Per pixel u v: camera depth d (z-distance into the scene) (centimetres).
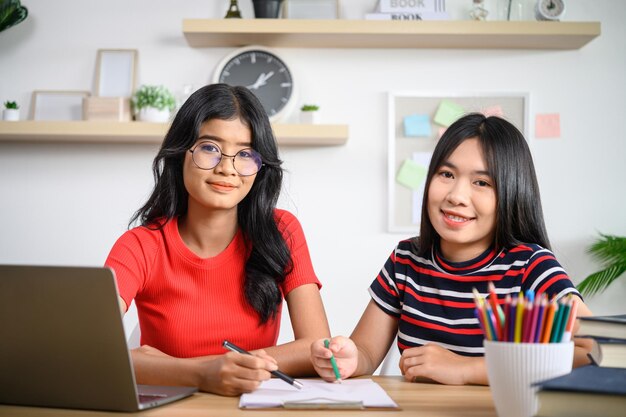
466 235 125
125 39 300
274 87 293
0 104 298
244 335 139
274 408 88
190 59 298
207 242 139
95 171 298
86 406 88
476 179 124
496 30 281
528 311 75
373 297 143
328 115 299
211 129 130
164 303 139
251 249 141
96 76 296
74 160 298
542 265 125
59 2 301
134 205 297
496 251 130
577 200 300
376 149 299
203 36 285
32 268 84
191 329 137
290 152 298
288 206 297
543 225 130
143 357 110
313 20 279
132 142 297
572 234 299
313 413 85
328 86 299
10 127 278
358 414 84
